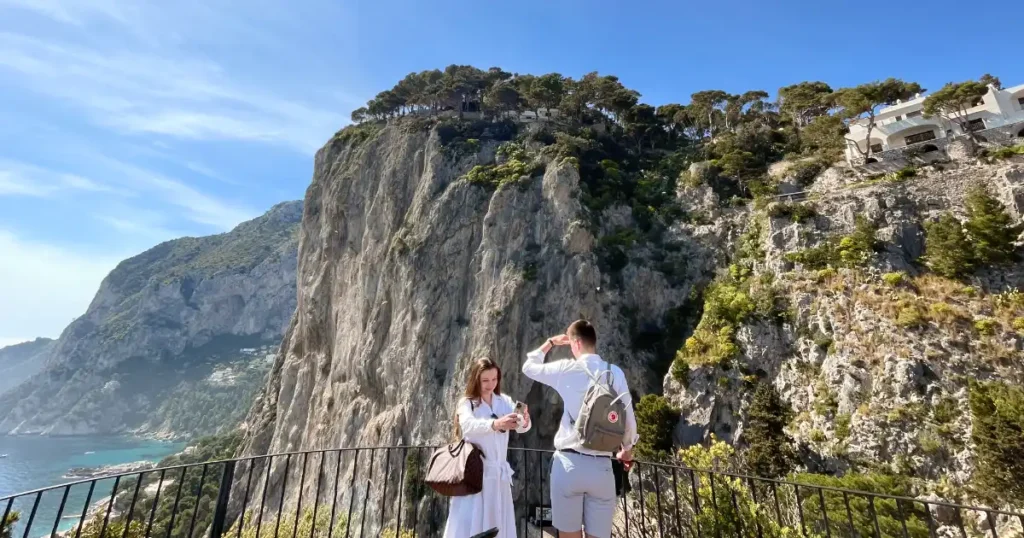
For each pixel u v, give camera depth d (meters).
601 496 4.71
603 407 4.53
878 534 4.89
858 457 23.50
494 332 40.72
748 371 30.30
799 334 30.20
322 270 61.50
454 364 42.12
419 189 55.25
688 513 7.81
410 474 37.22
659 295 42.12
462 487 5.04
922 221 31.73
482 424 5.11
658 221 47.16
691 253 43.53
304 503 45.56
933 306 26.44
